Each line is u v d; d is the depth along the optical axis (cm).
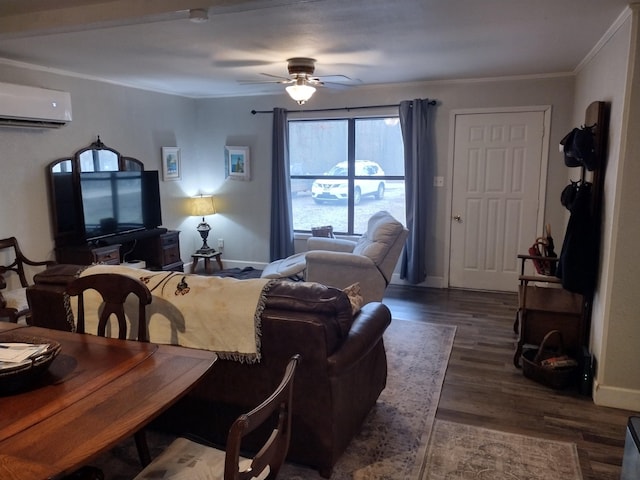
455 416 282
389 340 401
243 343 219
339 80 508
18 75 418
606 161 304
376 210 597
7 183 414
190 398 242
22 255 421
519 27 312
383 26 309
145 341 206
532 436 260
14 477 110
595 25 304
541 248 410
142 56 396
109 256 480
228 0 244
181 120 627
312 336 208
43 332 204
